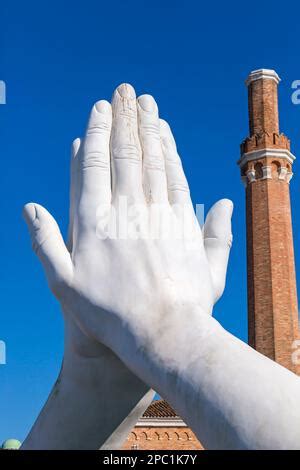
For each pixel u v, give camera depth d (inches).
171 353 159.6
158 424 1460.4
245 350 154.6
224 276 204.1
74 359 193.3
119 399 194.5
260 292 1679.4
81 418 196.1
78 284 181.9
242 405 141.6
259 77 1927.9
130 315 172.4
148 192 200.4
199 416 147.1
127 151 200.8
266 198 1788.9
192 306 172.9
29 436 208.7
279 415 137.6
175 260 186.9
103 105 207.2
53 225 192.5
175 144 218.4
